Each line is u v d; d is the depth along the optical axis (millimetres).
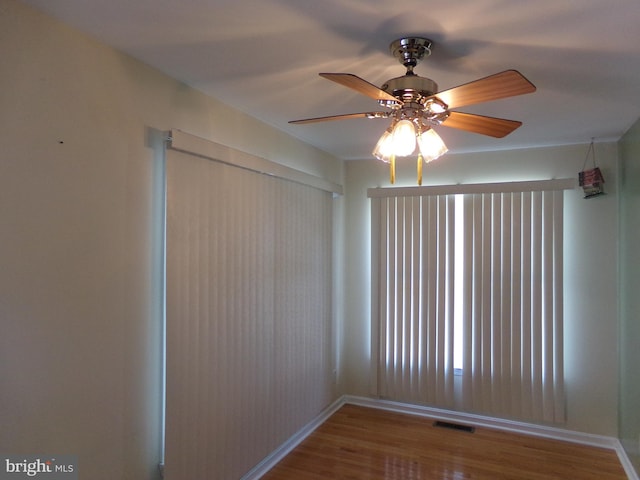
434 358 3748
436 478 2832
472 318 3631
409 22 1584
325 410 3777
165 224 2109
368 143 3521
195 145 2215
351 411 3959
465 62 1912
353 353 4133
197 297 2287
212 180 2393
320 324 3578
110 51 1854
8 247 1474
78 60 1717
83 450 1754
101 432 1833
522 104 2496
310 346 3426
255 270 2752
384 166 4039
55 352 1639
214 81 2229
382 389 3951
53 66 1620
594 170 3236
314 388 3490
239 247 2605
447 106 1688
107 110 1845
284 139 3172
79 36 1721
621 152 3205
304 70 2072
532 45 1749
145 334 2055
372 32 1669
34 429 1568
